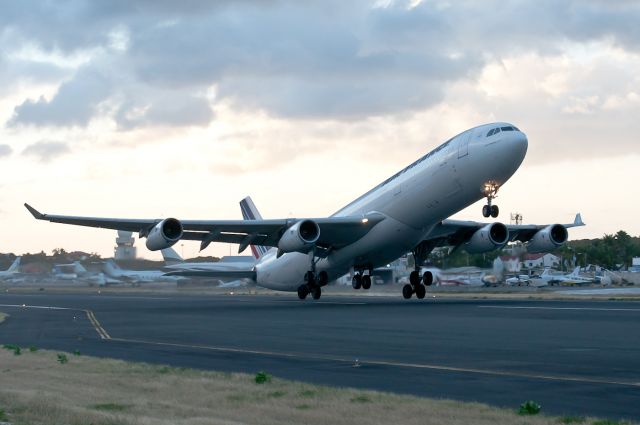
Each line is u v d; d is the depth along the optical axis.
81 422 18.55
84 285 176.12
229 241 76.50
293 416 19.33
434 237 76.06
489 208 64.12
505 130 62.50
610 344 34.72
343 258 74.94
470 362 29.31
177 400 21.88
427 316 53.97
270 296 113.25
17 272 186.12
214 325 51.38
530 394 22.19
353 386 24.17
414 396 21.78
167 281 174.38
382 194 70.94
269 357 32.41
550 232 74.38
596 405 20.41
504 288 118.75
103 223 70.38
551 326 44.00
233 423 18.52
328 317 55.84
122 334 46.38
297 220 69.69
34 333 49.00
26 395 22.61
